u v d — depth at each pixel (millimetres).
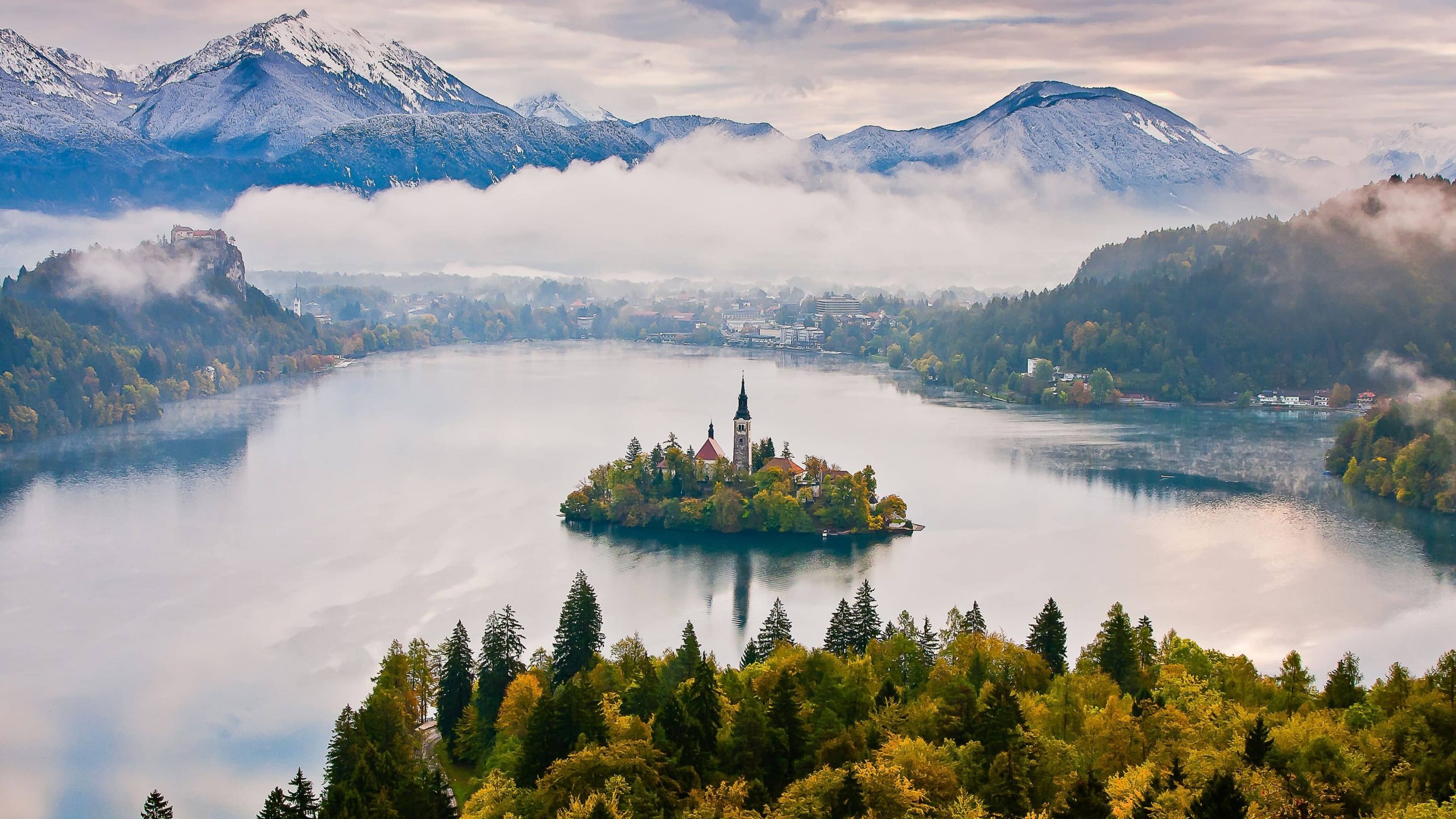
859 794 150125
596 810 147750
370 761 179375
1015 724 162500
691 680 199375
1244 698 191375
